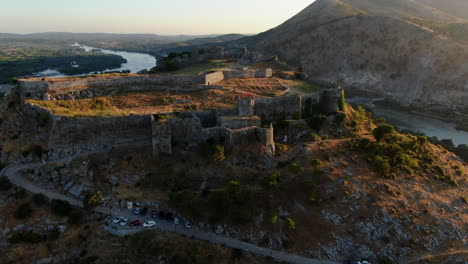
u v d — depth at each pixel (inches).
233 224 2311.8
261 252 2175.2
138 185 2561.5
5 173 2581.2
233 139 2783.0
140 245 2112.5
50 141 2679.6
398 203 2476.6
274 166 2746.1
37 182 2539.4
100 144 2773.1
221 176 2625.5
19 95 3016.7
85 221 2290.8
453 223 2411.4
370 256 2201.0
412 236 2284.7
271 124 2945.4
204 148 2736.2
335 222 2342.5
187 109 3213.6
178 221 2309.3
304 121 3307.1
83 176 2549.2
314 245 2231.8
